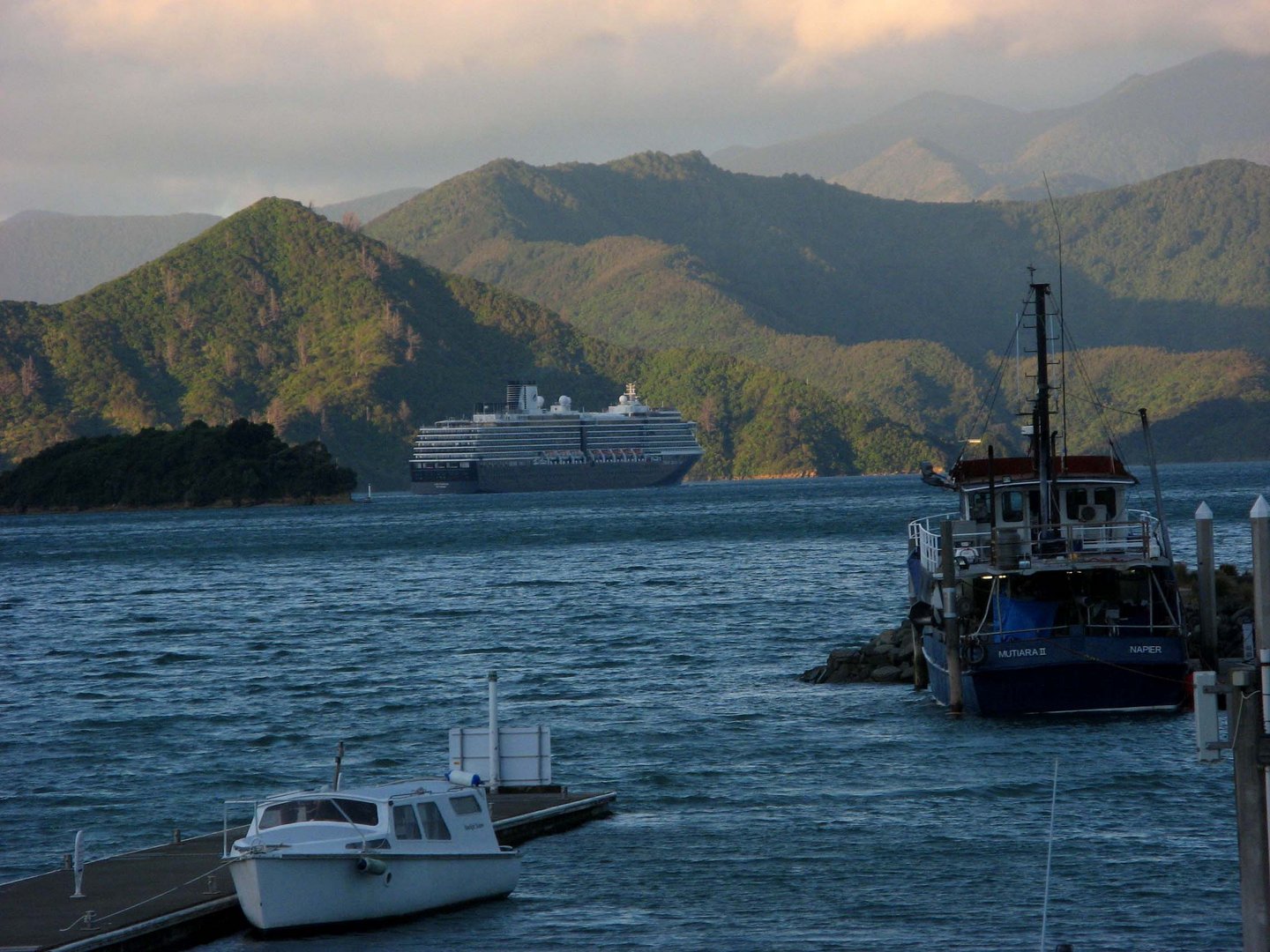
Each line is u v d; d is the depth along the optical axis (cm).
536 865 7238
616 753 10044
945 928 6253
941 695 11231
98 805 8869
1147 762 9019
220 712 12331
